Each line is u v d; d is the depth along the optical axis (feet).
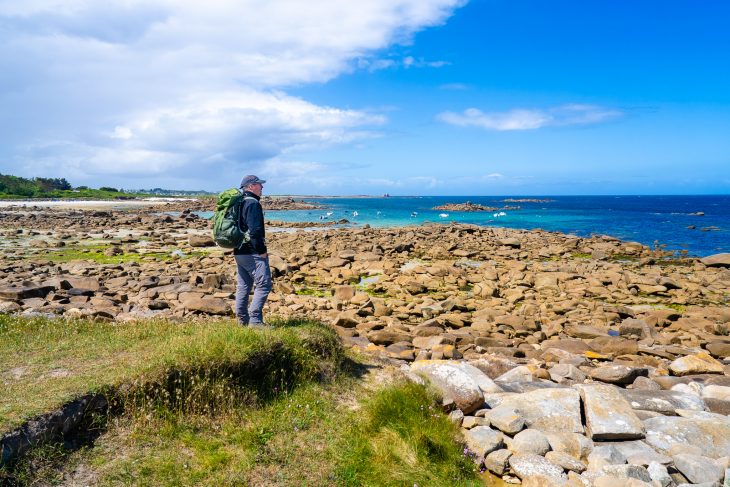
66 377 18.54
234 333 22.20
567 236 136.05
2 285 50.49
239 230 24.56
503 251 101.50
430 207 390.83
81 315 34.71
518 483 17.40
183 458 16.22
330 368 23.35
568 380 27.63
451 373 22.70
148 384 18.49
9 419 15.01
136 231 140.67
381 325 42.09
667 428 19.89
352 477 16.34
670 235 151.02
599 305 53.01
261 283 25.09
